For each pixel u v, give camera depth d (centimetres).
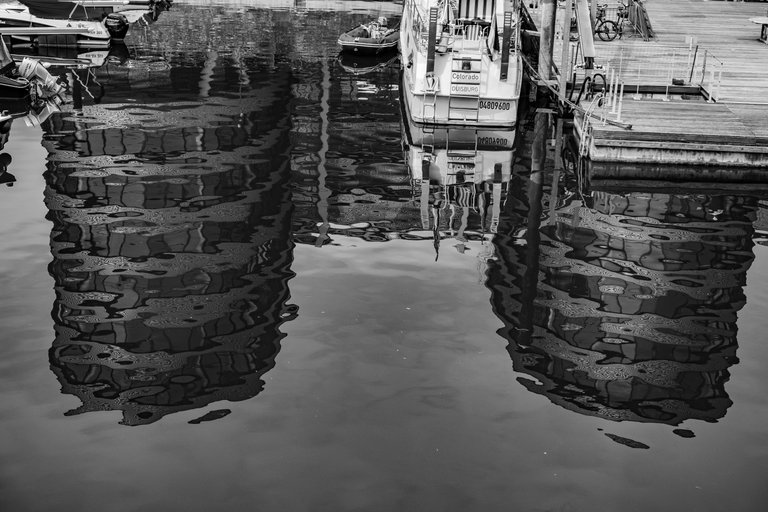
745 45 3048
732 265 1469
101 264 1422
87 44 3572
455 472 898
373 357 1136
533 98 2755
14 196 1759
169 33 3994
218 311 1262
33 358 1116
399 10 4906
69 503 840
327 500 848
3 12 3644
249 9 4794
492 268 1442
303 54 3600
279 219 1662
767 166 1994
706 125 2091
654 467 919
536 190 1873
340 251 1506
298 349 1152
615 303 1307
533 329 1225
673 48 2989
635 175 2008
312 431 966
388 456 923
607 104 2266
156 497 851
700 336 1210
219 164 2027
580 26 2578
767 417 1020
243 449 931
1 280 1347
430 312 1271
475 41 2512
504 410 1018
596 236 1596
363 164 2055
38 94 2694
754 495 878
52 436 951
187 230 1589
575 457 931
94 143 2191
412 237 1585
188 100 2720
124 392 1041
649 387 1077
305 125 2436
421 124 2430
